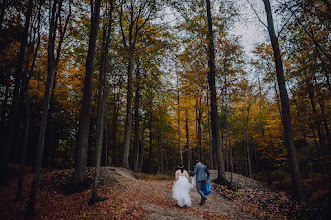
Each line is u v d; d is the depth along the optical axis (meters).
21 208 5.62
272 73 13.60
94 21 9.09
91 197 6.38
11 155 16.11
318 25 7.49
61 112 16.94
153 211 5.66
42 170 11.23
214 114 11.93
